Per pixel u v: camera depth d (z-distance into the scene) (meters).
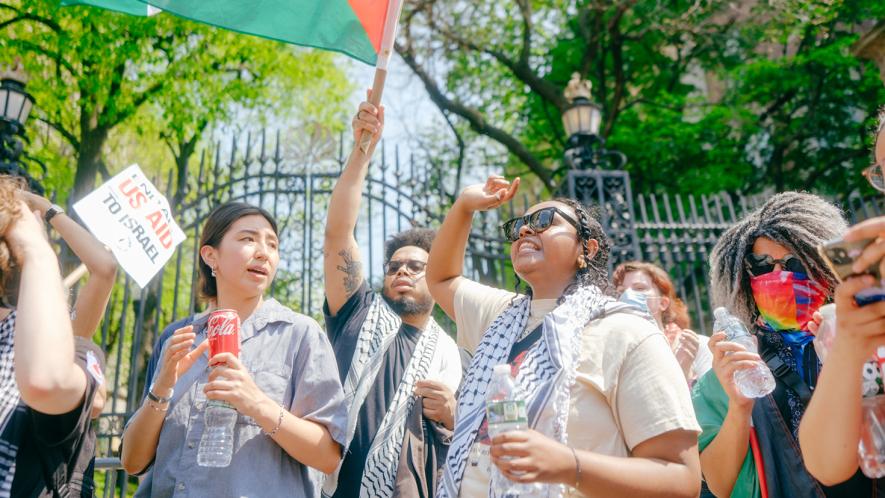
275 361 2.62
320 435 2.48
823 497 2.08
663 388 1.95
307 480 2.56
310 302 6.15
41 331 1.94
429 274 2.71
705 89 16.55
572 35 14.05
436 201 7.20
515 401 1.84
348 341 3.27
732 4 11.45
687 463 1.87
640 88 14.20
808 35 12.02
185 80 12.05
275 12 3.49
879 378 1.98
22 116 6.81
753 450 2.27
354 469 3.00
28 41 10.89
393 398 3.14
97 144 11.87
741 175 12.73
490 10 13.24
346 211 3.31
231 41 12.03
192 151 12.62
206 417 2.42
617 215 6.82
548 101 13.69
